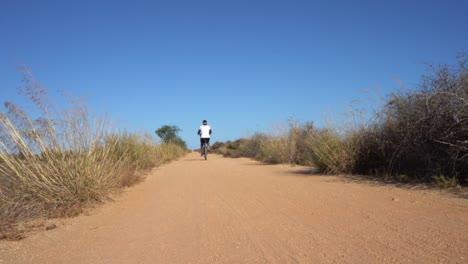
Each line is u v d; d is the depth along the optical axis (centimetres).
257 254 402
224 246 435
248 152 2325
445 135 719
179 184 976
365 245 407
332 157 1019
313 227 491
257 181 965
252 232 486
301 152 1532
